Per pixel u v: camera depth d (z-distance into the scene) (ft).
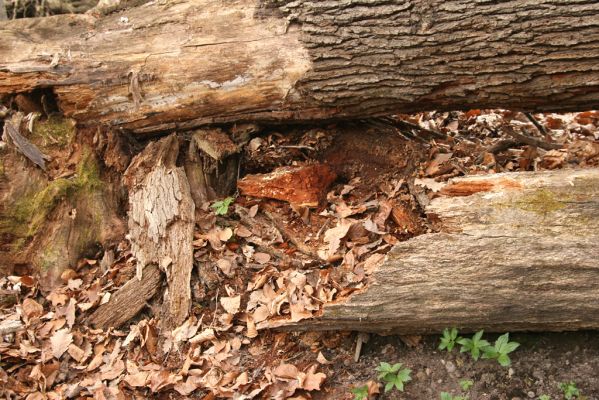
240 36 8.14
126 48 8.41
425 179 8.08
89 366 7.43
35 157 8.45
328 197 8.29
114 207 8.52
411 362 7.10
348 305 7.02
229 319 7.52
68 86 8.50
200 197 8.38
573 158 8.46
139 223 8.05
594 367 6.77
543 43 7.43
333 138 8.62
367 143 8.55
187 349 7.45
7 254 8.24
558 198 6.96
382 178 8.37
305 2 7.91
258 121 8.48
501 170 8.36
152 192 8.14
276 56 8.04
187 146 8.63
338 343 7.30
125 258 8.18
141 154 8.45
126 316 7.74
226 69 8.17
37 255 8.22
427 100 7.97
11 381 7.29
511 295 6.79
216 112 8.42
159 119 8.54
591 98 7.67
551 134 9.25
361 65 7.85
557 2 7.33
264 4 8.12
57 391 7.28
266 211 8.21
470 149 8.67
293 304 7.36
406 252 6.99
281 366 7.16
